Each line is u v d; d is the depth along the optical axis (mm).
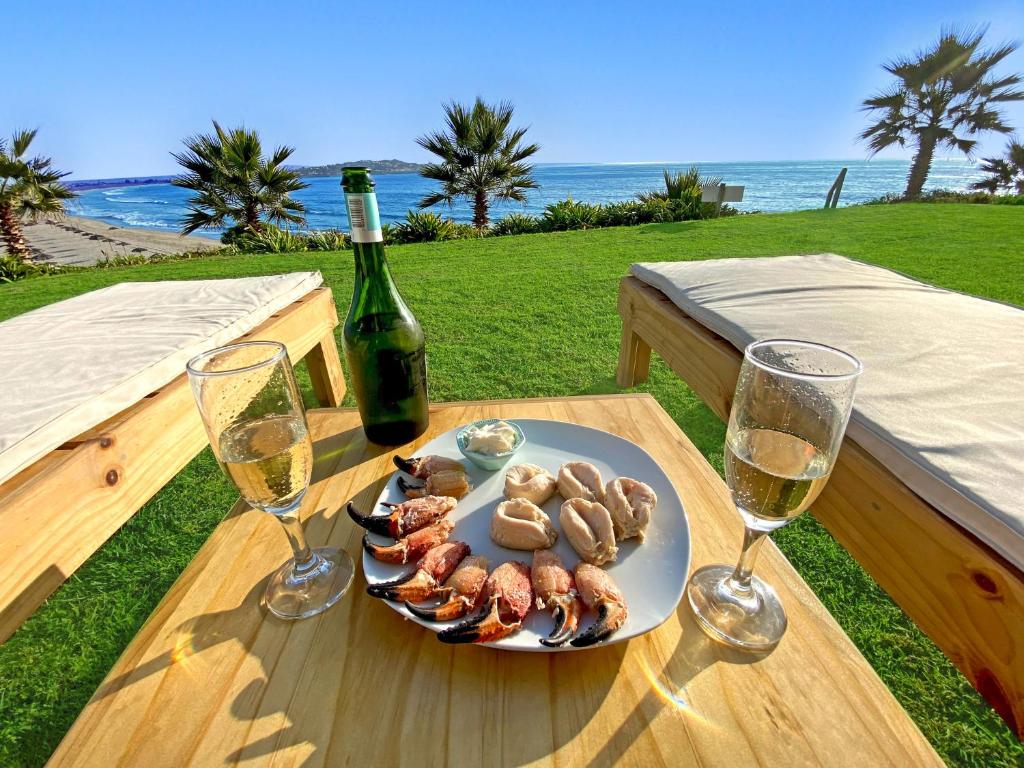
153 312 1635
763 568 763
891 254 5207
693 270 2062
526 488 850
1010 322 1297
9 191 10766
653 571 713
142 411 1146
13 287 5578
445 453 1032
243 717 565
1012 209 8492
